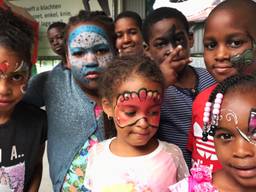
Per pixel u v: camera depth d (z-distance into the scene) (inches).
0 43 49.5
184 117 56.6
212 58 48.8
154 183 45.2
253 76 36.9
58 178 53.7
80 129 54.1
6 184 53.4
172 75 56.0
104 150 48.9
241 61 45.8
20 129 55.4
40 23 141.8
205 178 39.0
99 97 54.2
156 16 63.9
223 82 38.4
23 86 52.4
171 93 57.6
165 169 46.3
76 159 53.1
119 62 48.5
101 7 129.6
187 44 63.7
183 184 39.7
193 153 52.2
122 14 99.6
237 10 46.9
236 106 34.9
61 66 62.4
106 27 57.6
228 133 35.4
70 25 57.7
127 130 46.3
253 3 48.5
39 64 141.0
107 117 53.6
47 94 59.8
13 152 54.3
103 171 46.9
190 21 111.0
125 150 47.4
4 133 53.9
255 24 47.2
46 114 58.8
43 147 60.6
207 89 51.6
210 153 48.2
